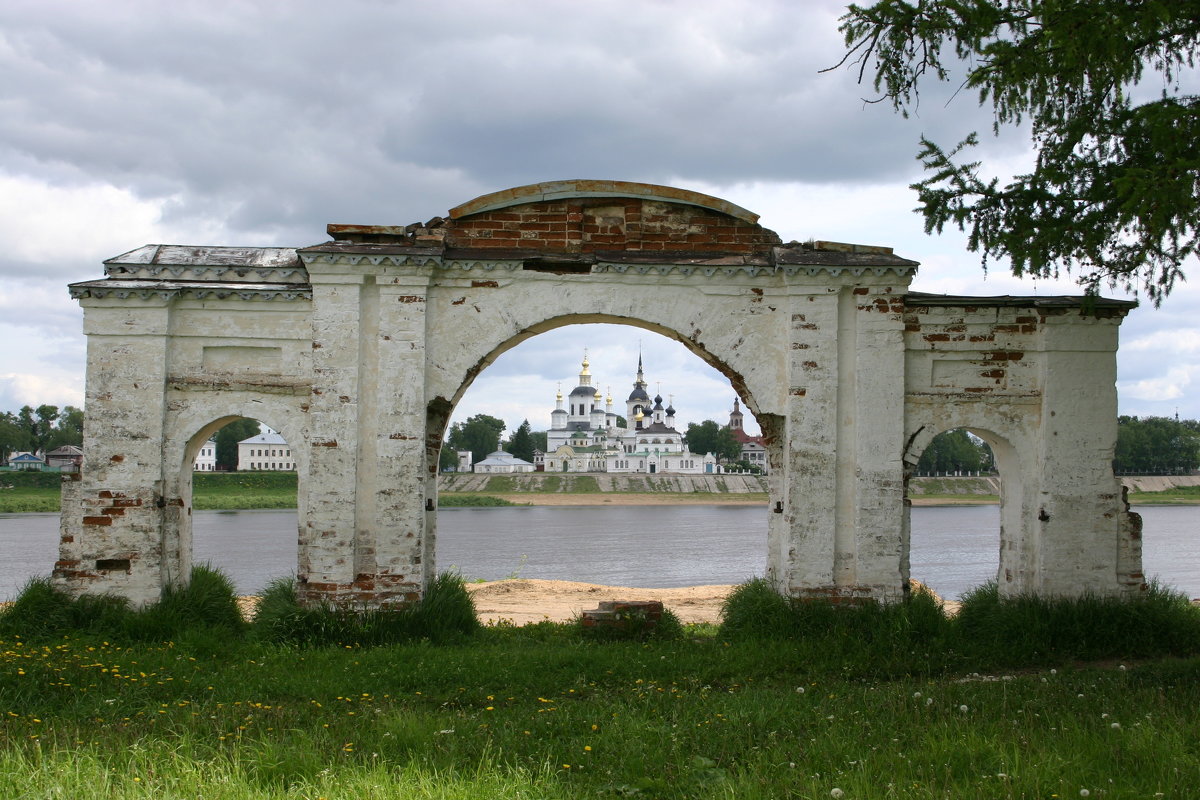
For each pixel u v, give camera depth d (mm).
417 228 13242
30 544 46531
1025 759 7051
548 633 13609
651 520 74938
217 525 59281
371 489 12867
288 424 12961
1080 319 13141
